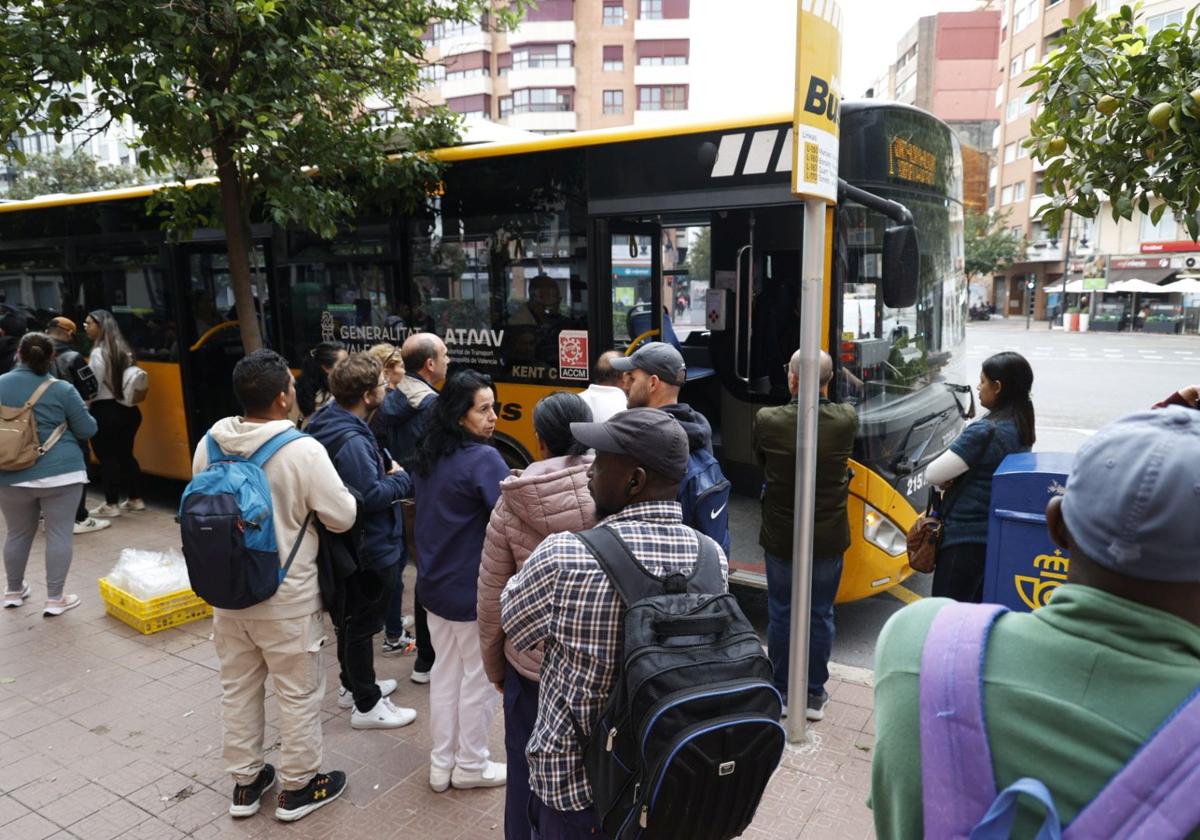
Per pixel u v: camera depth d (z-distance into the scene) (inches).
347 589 138.6
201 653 191.3
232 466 121.6
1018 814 40.9
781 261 233.8
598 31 2267.5
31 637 200.2
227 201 219.8
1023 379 151.3
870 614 225.0
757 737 70.0
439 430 132.1
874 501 196.9
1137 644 41.1
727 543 133.3
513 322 232.2
